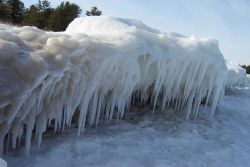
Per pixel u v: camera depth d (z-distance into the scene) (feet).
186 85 21.83
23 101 11.82
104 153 15.39
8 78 11.69
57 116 14.74
